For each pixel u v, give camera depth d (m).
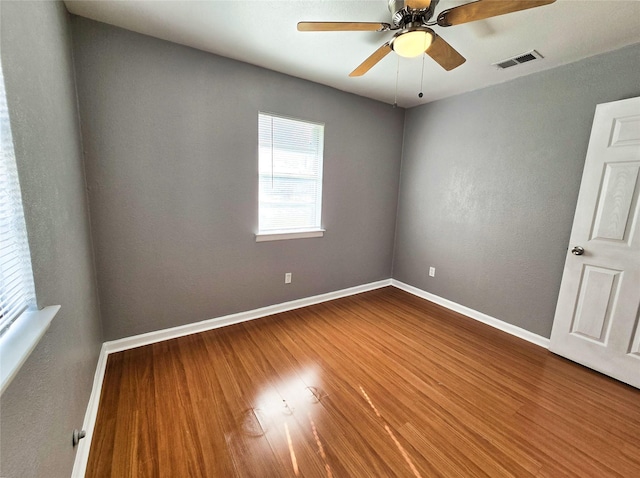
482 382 1.92
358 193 3.32
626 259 1.91
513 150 2.53
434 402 1.72
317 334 2.51
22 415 0.73
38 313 0.91
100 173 1.92
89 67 1.80
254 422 1.54
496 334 2.60
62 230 1.24
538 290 2.43
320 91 2.80
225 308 2.60
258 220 2.65
